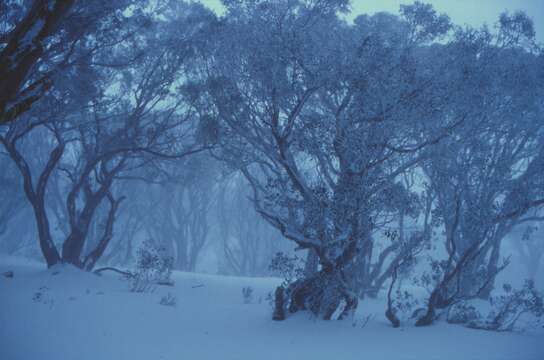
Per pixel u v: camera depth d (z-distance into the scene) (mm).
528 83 16891
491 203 16562
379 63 14523
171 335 11398
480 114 16672
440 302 14773
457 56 16344
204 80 19031
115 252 38812
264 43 15250
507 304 14945
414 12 17016
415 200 14625
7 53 8484
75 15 17516
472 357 9781
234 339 11328
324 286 14109
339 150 14297
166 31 23453
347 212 13555
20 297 15586
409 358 9562
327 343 11125
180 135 26984
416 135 15297
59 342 9680
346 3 16969
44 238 23031
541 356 10039
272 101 14734
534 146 21906
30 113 21172
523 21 16672
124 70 23656
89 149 24703
